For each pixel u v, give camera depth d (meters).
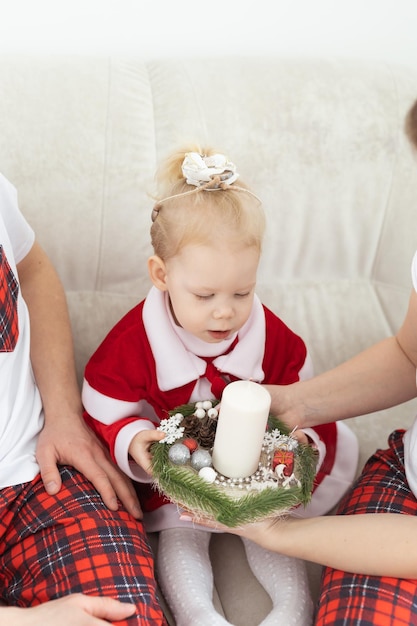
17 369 1.32
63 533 1.21
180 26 1.76
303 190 1.65
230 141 1.60
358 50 1.88
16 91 1.52
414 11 1.85
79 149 1.54
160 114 1.59
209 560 1.39
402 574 1.14
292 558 1.35
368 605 1.13
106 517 1.25
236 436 1.17
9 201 1.37
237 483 1.21
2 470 1.25
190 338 1.37
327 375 1.38
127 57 1.73
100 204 1.56
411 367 1.36
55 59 1.58
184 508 1.20
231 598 1.34
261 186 1.63
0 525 1.24
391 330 1.76
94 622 1.05
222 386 1.34
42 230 1.55
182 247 1.25
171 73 1.62
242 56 1.69
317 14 1.81
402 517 1.20
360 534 1.18
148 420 1.36
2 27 1.66
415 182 1.70
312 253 1.72
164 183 1.36
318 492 1.48
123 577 1.17
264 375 1.45
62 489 1.28
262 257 1.69
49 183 1.53
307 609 1.28
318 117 1.64
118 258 1.61
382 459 1.38
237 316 1.28
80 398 1.44
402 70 1.74
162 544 1.39
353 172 1.67
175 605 1.29
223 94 1.61
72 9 1.68
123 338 1.39
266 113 1.62
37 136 1.52
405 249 1.73
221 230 1.23
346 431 1.53
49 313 1.45
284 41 1.83
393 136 1.67
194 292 1.26
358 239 1.73
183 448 1.22
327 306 1.74
